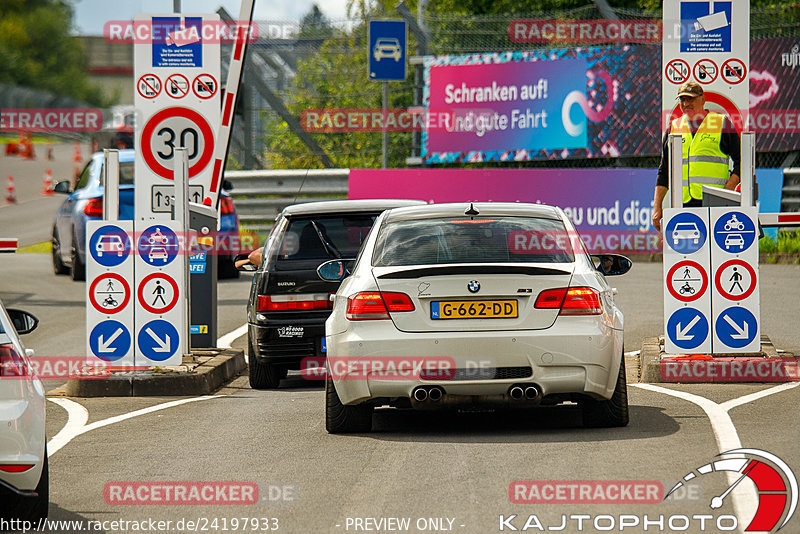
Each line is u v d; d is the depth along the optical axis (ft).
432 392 92.94
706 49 139.85
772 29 258.37
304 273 132.67
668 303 125.90
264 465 87.97
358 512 72.84
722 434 92.48
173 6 151.94
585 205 252.42
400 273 94.07
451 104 266.57
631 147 253.65
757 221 124.67
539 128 260.21
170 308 132.26
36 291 226.79
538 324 92.94
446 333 92.89
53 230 254.47
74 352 162.20
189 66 149.28
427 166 284.20
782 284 205.67
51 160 632.38
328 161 286.05
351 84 287.89
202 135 150.20
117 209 132.36
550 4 315.99
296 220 135.95
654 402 110.63
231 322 190.39
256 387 136.36
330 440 97.19
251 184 287.28
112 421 112.27
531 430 99.09
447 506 73.46
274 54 280.72
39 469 69.92
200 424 108.47
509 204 106.01
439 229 100.63
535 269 93.50
